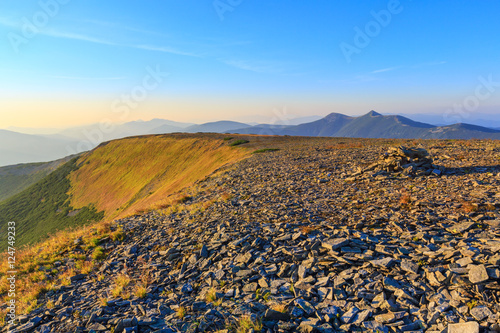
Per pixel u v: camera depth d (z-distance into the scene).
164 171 98.75
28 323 7.36
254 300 6.84
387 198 13.62
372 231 9.71
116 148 153.00
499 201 10.90
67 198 128.25
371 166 20.75
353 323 5.46
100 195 115.62
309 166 26.77
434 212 10.80
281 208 14.15
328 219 11.53
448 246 7.76
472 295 5.63
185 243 11.86
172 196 26.88
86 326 6.79
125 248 13.03
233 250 10.08
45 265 12.64
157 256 11.48
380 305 5.82
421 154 19.38
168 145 121.50
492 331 4.62
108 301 7.82
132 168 121.25
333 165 25.77
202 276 8.84
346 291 6.54
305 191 17.38
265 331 5.60
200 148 100.25
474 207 10.42
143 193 91.94
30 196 144.25
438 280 6.26
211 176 34.66
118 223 18.16
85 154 167.12
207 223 13.89
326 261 7.96
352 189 16.39
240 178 26.23
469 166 18.75
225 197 18.59
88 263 11.96
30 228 113.06
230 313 6.37
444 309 5.39
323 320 5.67
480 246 7.32
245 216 13.82
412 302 5.83
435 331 4.89
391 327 5.18
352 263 7.62
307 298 6.52
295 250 8.91
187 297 7.68
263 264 8.58
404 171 18.33
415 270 6.81
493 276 5.84
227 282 8.05
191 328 5.98
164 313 6.93
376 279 6.77
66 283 10.08
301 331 5.44
